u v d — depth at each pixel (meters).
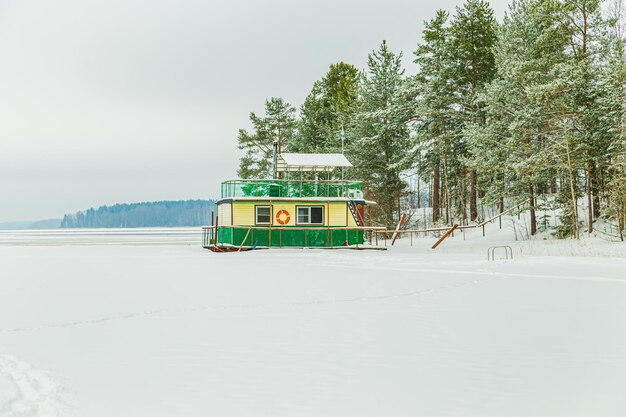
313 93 79.06
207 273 21.67
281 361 7.26
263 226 36.66
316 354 7.66
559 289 15.29
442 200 61.22
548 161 37.16
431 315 11.12
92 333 9.44
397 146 54.34
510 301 13.07
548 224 42.00
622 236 32.91
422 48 49.44
